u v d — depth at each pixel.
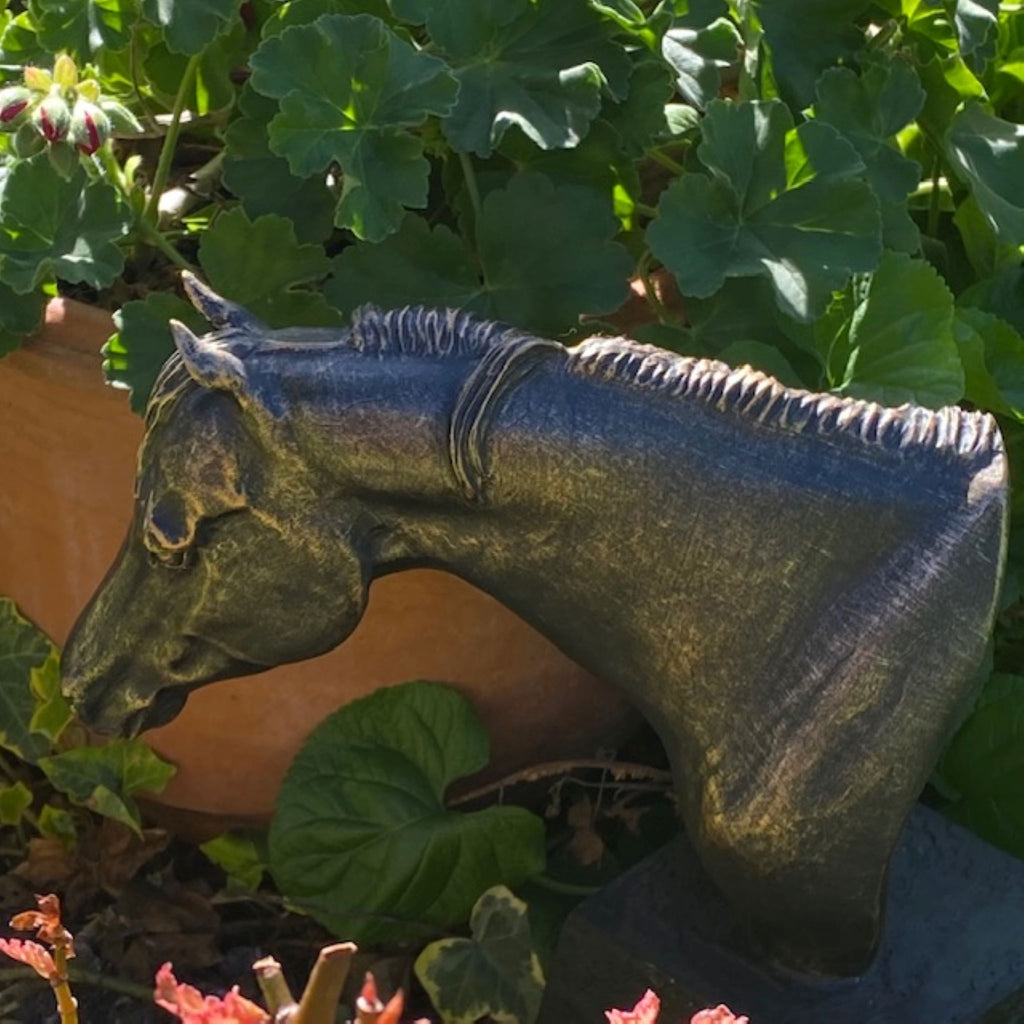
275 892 3.16
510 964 2.88
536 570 2.16
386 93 2.51
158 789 3.08
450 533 2.16
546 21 2.71
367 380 2.07
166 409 2.14
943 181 3.45
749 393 2.06
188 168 3.36
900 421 2.07
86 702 2.39
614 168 2.83
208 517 2.14
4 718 3.12
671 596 2.11
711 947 2.47
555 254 2.63
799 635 2.08
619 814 3.12
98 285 2.55
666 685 2.19
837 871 2.17
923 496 2.04
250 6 3.05
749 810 2.15
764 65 2.90
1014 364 3.08
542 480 2.06
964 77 3.02
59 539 2.86
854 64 3.07
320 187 2.81
